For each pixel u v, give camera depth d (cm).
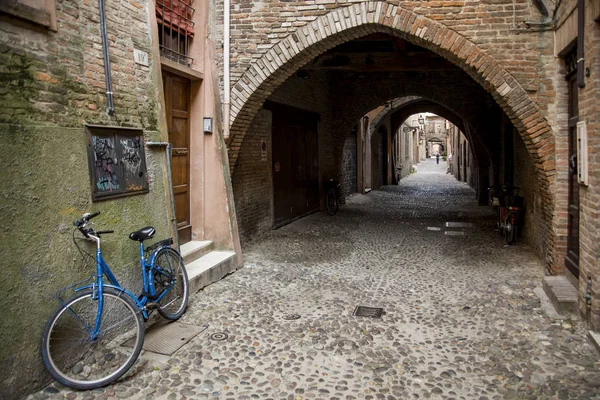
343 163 1717
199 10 699
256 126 966
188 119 708
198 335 465
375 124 2039
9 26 344
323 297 585
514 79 632
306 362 410
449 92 1414
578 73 479
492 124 1396
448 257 799
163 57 607
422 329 482
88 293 379
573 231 577
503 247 870
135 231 469
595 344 424
